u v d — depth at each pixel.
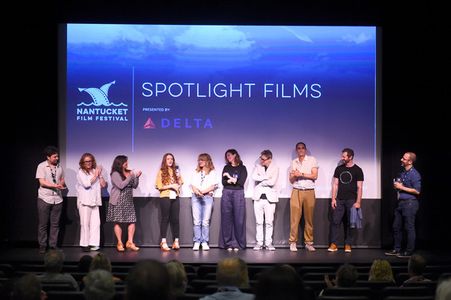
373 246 10.59
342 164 10.33
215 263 8.82
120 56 10.55
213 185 10.25
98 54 10.54
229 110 10.59
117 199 9.98
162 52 10.57
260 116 10.59
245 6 10.52
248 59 10.59
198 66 10.58
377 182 10.59
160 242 10.48
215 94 10.59
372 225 10.59
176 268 4.68
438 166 10.51
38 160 10.44
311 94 10.60
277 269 2.49
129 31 10.55
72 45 10.51
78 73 10.52
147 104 10.55
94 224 10.09
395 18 10.48
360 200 10.09
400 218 9.95
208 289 5.39
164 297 2.48
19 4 10.34
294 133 10.59
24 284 3.61
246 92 10.59
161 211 10.18
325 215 10.57
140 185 10.55
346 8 10.52
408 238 9.77
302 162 10.27
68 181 10.51
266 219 10.28
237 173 10.23
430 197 10.54
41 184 9.82
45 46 10.39
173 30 10.56
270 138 10.59
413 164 10.52
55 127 10.45
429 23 10.41
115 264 8.70
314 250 10.28
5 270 6.85
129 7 10.49
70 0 10.43
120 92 10.55
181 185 10.30
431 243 10.58
